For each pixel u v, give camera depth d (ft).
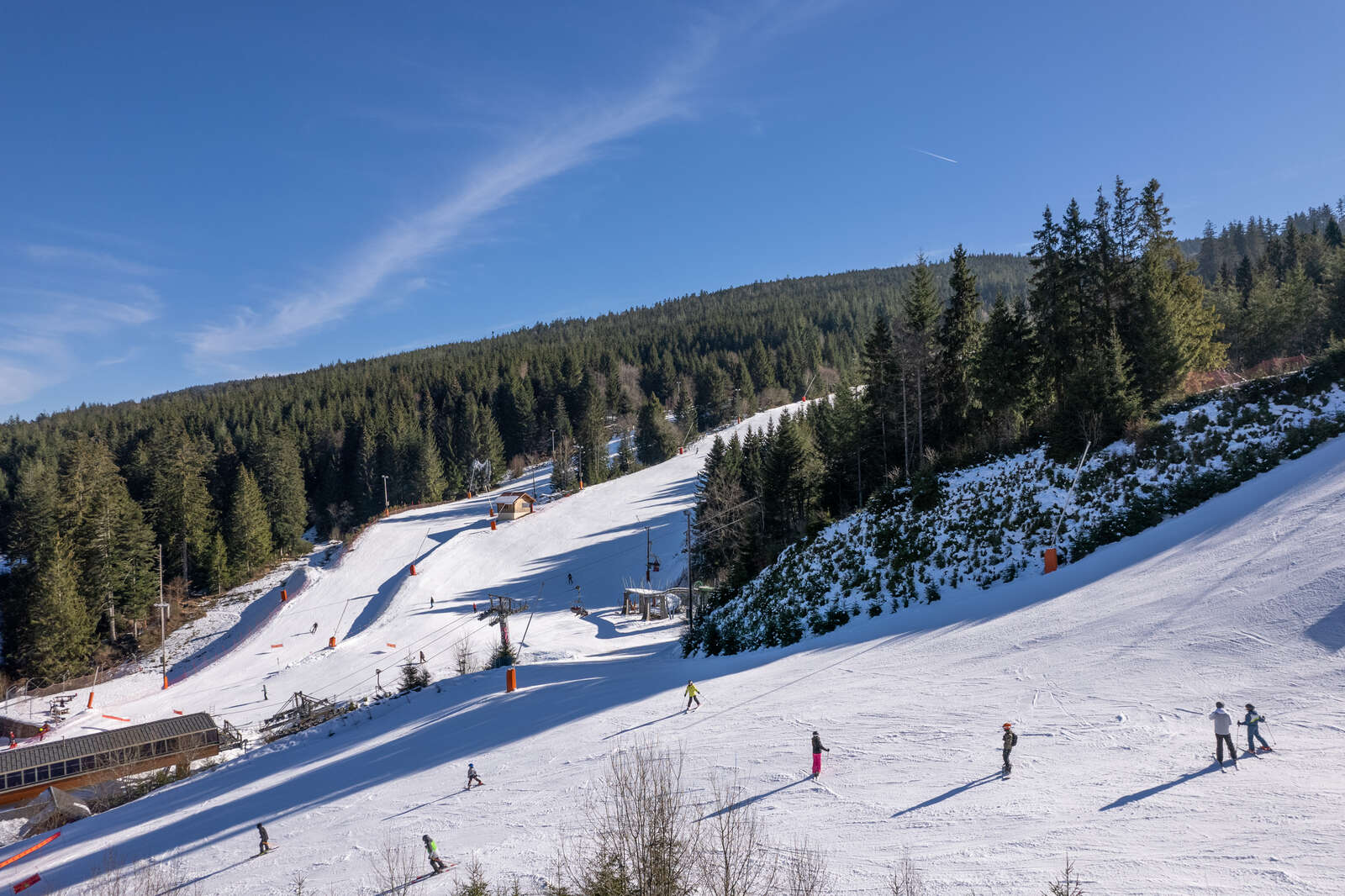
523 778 77.25
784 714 78.69
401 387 540.11
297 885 62.08
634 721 89.92
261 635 228.84
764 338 651.66
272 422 461.78
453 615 225.56
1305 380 117.50
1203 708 54.95
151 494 311.47
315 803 87.66
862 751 63.16
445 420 474.90
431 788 81.66
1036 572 107.86
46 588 223.92
